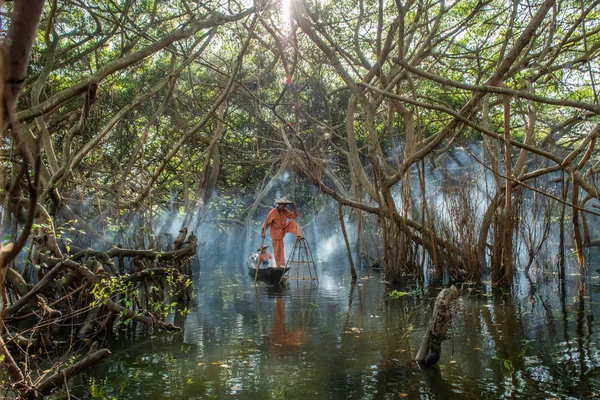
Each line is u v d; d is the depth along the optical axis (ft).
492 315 26.37
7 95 5.53
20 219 27.32
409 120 39.40
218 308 30.99
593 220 51.11
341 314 28.27
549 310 27.17
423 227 38.50
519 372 17.48
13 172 23.41
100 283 21.01
